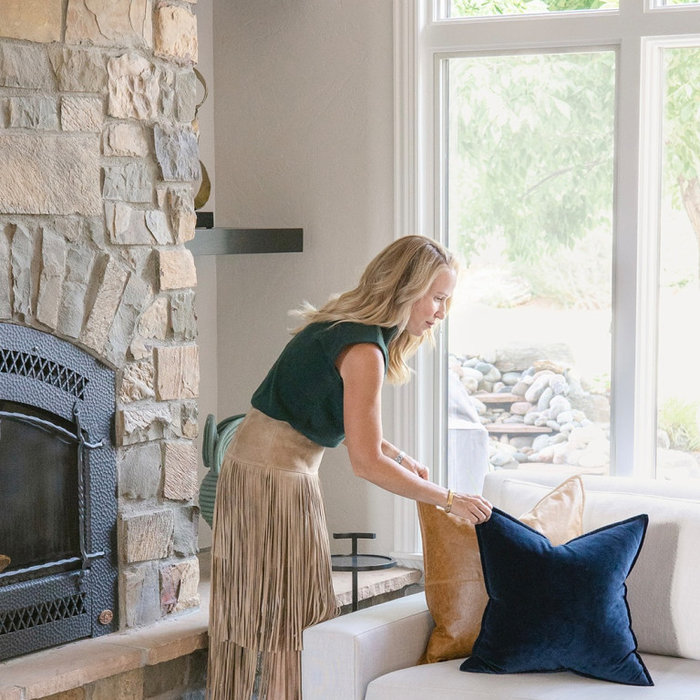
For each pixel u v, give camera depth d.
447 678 2.75
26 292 2.90
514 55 3.90
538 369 3.96
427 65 3.95
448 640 2.92
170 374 3.32
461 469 4.08
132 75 3.15
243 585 3.06
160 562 3.34
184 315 3.36
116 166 3.13
